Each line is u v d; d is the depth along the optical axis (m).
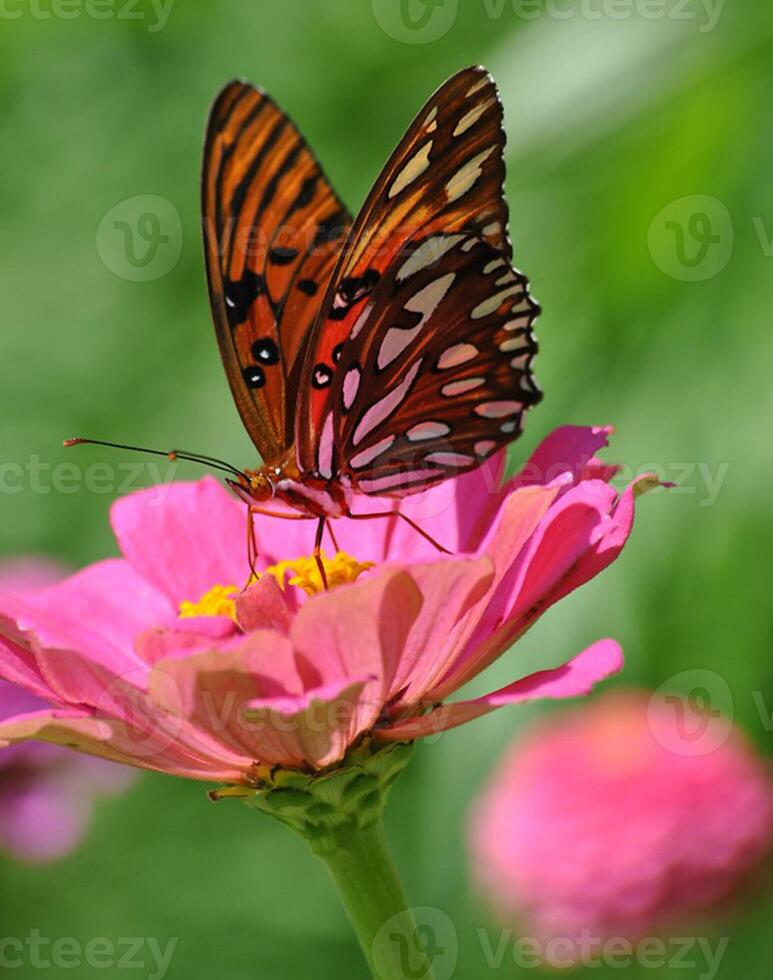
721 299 0.60
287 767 0.51
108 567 0.54
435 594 0.49
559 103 0.58
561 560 0.50
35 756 0.62
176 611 0.54
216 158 0.52
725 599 0.60
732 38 0.58
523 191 0.61
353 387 0.52
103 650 0.53
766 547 0.60
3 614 0.50
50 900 0.65
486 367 0.52
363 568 0.52
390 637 0.49
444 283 0.52
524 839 0.59
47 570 0.63
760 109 0.59
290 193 0.53
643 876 0.59
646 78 0.58
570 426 0.53
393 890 0.51
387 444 0.53
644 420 0.60
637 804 0.59
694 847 0.59
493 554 0.50
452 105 0.52
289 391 0.53
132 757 0.50
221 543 0.54
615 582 0.60
